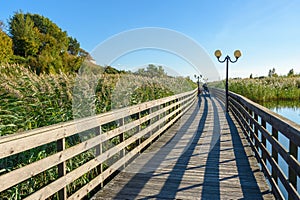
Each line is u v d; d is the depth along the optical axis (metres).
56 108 3.40
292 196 1.74
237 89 14.73
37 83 3.77
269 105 12.68
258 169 3.14
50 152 2.67
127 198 2.44
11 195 2.07
